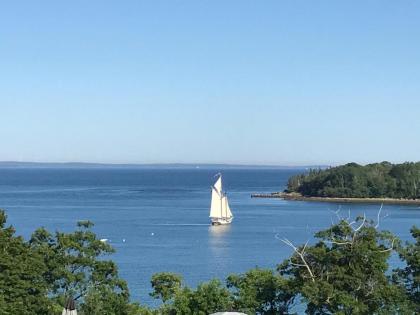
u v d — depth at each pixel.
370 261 45.44
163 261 106.56
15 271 44.16
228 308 46.31
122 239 139.00
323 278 45.88
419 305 45.72
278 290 47.59
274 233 154.62
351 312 44.22
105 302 48.19
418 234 49.97
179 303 47.25
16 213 198.38
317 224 175.38
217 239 141.88
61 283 48.59
